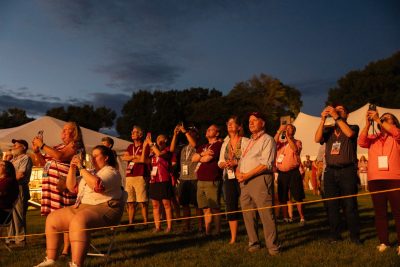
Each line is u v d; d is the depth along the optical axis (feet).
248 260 16.47
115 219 16.38
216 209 22.75
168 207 25.35
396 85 174.09
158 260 17.13
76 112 223.71
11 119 218.38
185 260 16.83
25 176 22.79
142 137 28.30
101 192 15.92
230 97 207.41
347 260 15.98
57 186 17.35
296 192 26.73
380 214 17.65
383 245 17.52
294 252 17.58
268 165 17.12
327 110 18.88
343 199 19.16
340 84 191.01
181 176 25.44
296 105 224.33
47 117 53.88
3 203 20.61
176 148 26.94
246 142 19.35
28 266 17.12
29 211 46.06
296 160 27.04
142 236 23.73
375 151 17.66
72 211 16.21
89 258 18.24
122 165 57.47
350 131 18.17
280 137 27.94
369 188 17.92
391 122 17.39
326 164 19.34
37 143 17.12
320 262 15.78
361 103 176.76
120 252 19.22
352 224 18.90
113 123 238.48
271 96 214.90
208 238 22.26
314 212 33.30
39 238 24.79
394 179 17.07
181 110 216.74
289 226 25.71
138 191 27.20
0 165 21.09
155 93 223.92
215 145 22.74
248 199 18.12
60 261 16.83
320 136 19.30
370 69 183.21
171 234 24.20
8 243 22.44
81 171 16.06
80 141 18.07
